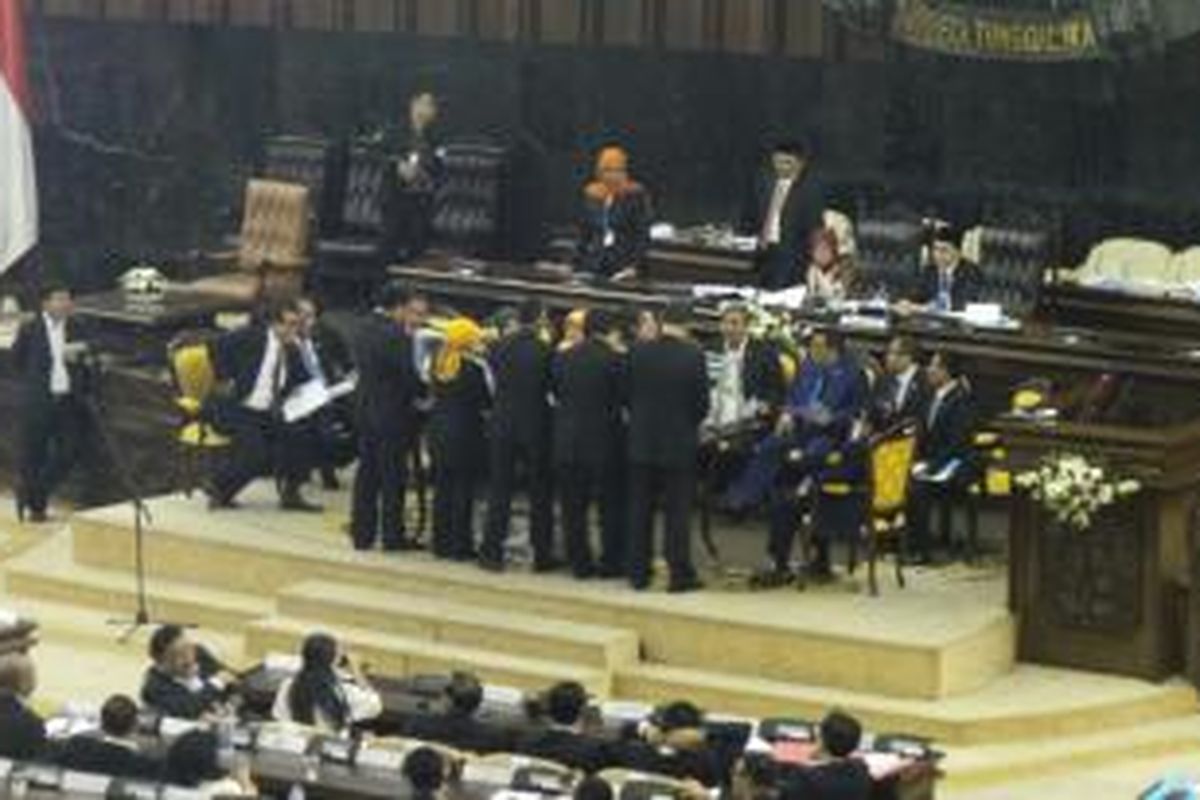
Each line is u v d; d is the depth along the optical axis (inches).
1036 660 1513.3
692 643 1503.4
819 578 1557.6
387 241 1950.1
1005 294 1740.9
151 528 1659.7
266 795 1194.0
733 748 1219.9
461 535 1600.6
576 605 1531.7
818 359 1550.2
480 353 1583.4
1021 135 1892.2
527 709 1272.1
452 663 1512.1
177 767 1165.1
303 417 1689.2
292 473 1700.3
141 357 1866.4
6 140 1774.1
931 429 1579.7
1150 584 1480.1
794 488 1535.4
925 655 1449.3
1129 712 1460.4
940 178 1923.0
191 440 1715.1
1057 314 1738.4
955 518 1665.8
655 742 1228.5
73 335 1883.6
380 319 1609.3
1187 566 1497.3
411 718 1279.5
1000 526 1658.5
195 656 1321.4
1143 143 1855.3
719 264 1819.6
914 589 1550.2
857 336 1641.2
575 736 1229.1
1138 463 1461.6
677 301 1688.0
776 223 1791.3
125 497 1845.5
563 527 1587.1
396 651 1524.4
